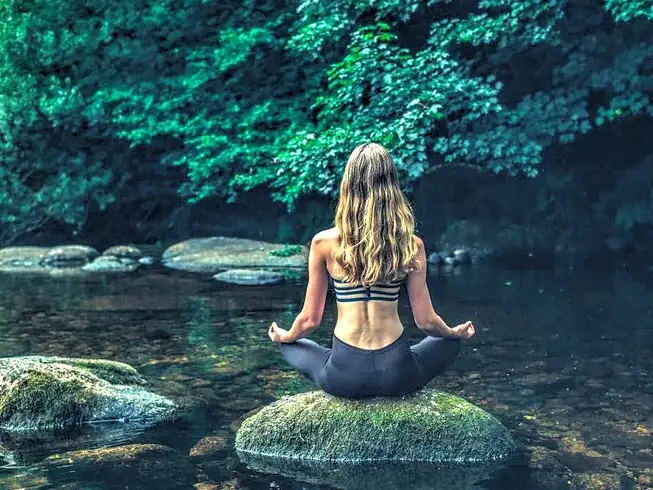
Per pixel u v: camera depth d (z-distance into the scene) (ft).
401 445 10.95
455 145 30.45
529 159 31.01
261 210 40.24
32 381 13.14
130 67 39.86
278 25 38.01
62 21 39.60
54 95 39.24
